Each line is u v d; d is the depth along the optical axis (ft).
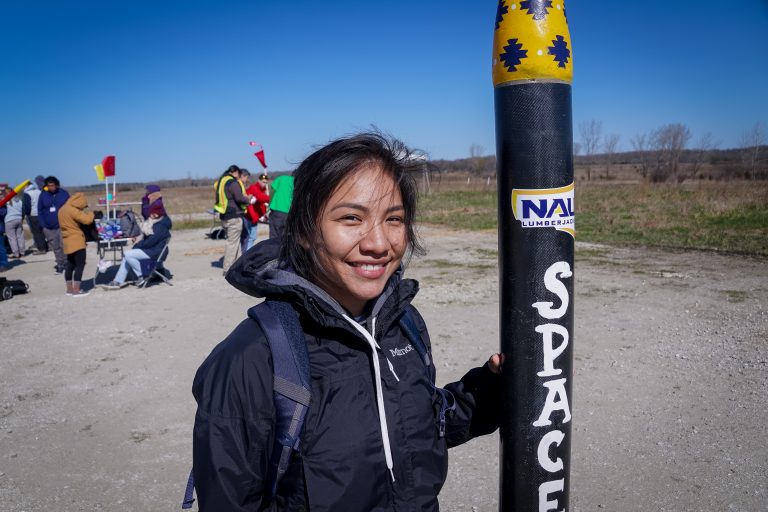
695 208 60.54
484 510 10.82
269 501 4.24
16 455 12.84
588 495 10.94
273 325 4.26
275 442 4.10
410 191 4.68
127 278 33.73
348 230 4.36
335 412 4.23
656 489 11.05
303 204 4.49
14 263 43.16
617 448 12.57
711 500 10.66
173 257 41.42
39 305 26.96
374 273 4.46
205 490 4.04
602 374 16.60
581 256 36.24
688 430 13.19
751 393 14.94
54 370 18.08
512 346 4.70
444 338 20.17
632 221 53.06
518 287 4.61
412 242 4.96
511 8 4.39
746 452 12.15
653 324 21.13
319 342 4.43
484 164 249.96
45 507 10.91
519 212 4.52
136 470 12.21
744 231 44.01
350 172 4.31
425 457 4.57
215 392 4.09
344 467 4.13
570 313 4.63
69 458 12.71
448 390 5.35
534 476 4.74
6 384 16.98
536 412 4.68
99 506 10.95
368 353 4.53
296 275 4.55
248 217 33.40
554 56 4.34
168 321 23.45
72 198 28.45
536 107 4.38
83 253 28.94
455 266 34.47
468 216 65.26
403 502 4.37
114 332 22.07
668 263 33.06
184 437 13.64
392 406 4.50
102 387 16.65
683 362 17.31
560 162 4.45
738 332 19.83
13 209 45.78
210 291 28.96
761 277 28.48
